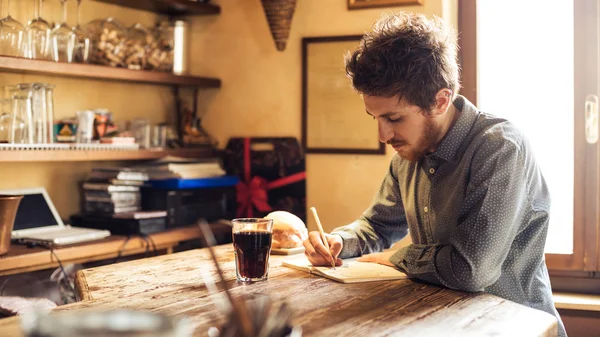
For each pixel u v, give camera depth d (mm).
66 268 2732
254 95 3348
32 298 2406
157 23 3297
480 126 1636
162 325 812
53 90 2895
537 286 1668
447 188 1665
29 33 2631
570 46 2873
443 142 1644
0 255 2338
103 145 2803
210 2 3434
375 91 1507
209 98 3455
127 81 3221
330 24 3139
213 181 3127
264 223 1571
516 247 1642
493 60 2998
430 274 1540
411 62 1479
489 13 2992
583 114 2818
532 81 2941
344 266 1719
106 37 2928
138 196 2990
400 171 1868
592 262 2822
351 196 3127
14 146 2459
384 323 1227
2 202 2312
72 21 2979
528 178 1608
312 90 3184
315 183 3201
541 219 1646
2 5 2701
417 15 1556
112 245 2656
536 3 2916
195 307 1318
